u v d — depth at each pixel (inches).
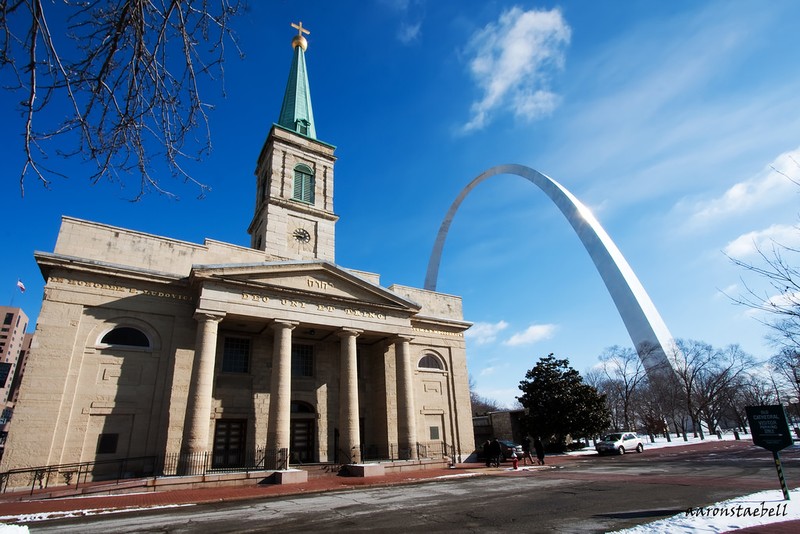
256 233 1378.0
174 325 933.2
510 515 444.1
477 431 2042.3
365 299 1117.1
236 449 965.2
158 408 873.5
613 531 350.3
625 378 2362.2
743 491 539.5
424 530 389.4
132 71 168.7
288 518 463.8
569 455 1499.8
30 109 149.6
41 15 140.3
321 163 1459.2
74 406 805.2
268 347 1072.2
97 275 890.7
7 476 708.0
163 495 653.3
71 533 403.9
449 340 1387.8
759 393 2962.6
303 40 1759.4
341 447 979.3
